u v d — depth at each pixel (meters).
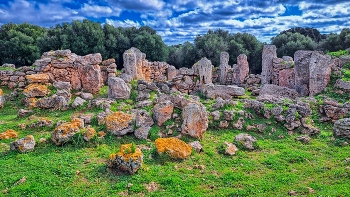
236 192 8.45
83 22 45.81
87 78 21.23
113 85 19.11
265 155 11.46
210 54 45.84
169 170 10.00
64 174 9.64
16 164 10.43
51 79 20.97
